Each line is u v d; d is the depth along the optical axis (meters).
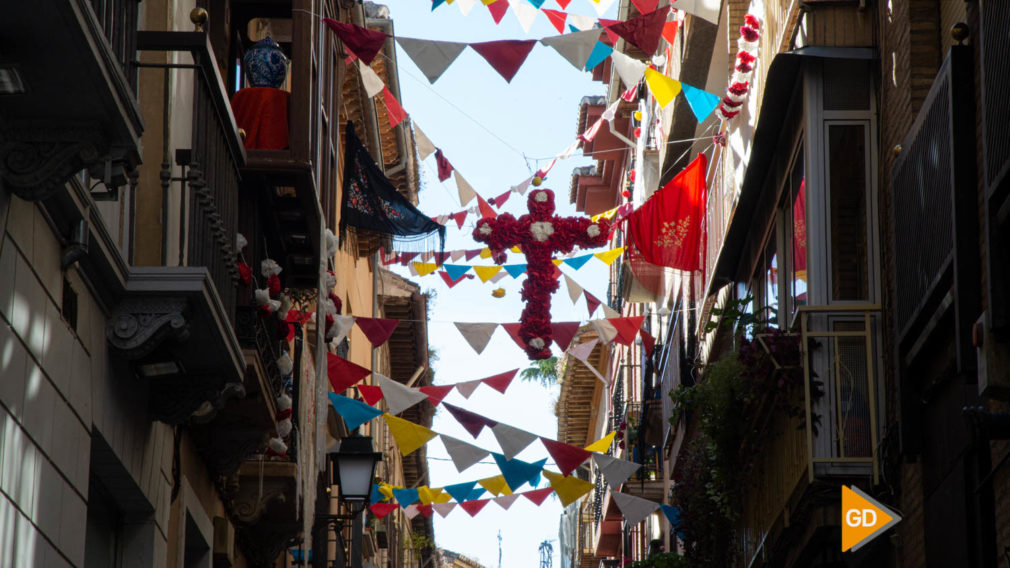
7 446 7.27
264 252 13.20
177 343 9.83
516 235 14.88
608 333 16.34
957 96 9.22
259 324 11.93
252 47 13.30
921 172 10.02
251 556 15.82
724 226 16.05
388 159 28.14
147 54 10.92
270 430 12.70
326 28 14.95
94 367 8.93
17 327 7.44
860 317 11.70
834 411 11.45
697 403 14.03
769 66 12.57
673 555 20.11
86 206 8.28
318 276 13.23
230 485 14.02
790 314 13.20
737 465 14.00
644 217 16.66
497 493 19.08
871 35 12.08
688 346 20.81
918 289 10.12
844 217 11.98
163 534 11.09
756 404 12.77
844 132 12.11
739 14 17.27
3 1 6.37
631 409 28.50
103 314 9.13
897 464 11.04
